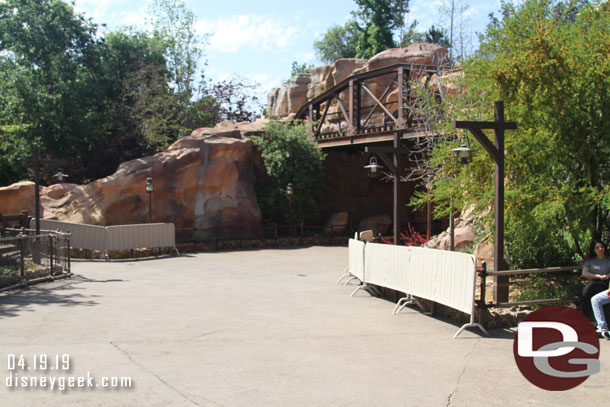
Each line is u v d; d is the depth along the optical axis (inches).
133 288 474.0
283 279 540.4
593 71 351.3
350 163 1273.4
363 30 2032.5
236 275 572.7
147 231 761.0
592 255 327.0
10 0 1169.4
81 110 1203.2
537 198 353.7
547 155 357.7
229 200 927.7
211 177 916.6
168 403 189.2
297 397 196.5
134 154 1279.5
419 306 370.3
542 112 360.2
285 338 287.0
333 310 367.9
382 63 1296.8
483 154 395.2
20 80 1103.6
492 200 392.2
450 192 427.2
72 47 1253.1
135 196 852.6
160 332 299.9
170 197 877.8
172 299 414.6
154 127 1243.8
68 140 1191.6
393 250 388.8
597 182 359.6
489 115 410.3
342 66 1428.4
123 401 190.7
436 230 1147.3
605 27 371.9
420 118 790.5
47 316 343.0
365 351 261.0
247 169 1000.2
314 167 1088.8
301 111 1216.8
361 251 449.4
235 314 354.0
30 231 609.6
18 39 1158.3
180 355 252.2
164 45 1523.1
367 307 378.9
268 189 1042.7
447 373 226.8
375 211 1290.6
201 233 902.4
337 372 227.3
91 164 1226.6
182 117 1486.2
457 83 477.4
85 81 1229.7
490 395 200.8
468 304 297.4
